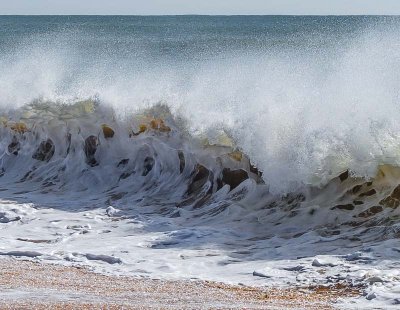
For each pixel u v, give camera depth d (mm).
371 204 21234
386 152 21688
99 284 15680
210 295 14812
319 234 20109
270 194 23516
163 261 18531
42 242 20953
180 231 21344
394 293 14727
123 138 29922
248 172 25016
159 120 28984
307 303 14234
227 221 22547
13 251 19422
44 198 27156
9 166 32000
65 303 12992
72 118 31516
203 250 19578
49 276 16500
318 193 22453
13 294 13977
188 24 122938
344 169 22281
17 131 32969
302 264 17516
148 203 25781
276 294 15156
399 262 16953
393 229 19469
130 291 14945
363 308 13656
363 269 16609
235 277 16891
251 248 19609
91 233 21922
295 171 22938
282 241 19984
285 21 130500
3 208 25312
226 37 76500
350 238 19469
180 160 27375
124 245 20250
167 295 14609
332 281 16016
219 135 26234
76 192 28109
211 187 25703
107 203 26078
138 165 28875
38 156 31922
